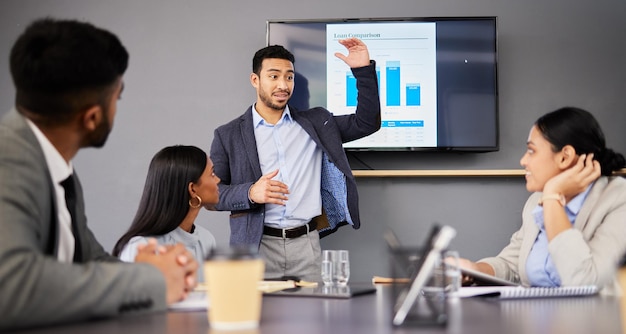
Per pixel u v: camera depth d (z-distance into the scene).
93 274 1.19
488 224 3.82
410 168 3.88
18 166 1.26
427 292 1.28
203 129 3.93
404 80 3.82
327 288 1.86
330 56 3.84
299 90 3.84
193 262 1.42
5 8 4.00
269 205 3.29
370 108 3.39
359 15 3.91
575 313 1.28
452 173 3.73
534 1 3.88
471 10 3.89
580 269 1.85
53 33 1.34
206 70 3.95
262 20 3.95
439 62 3.82
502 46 3.88
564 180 2.01
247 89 3.93
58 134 1.41
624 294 1.02
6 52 3.99
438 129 3.80
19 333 1.08
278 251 3.29
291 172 3.33
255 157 3.31
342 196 3.34
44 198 1.30
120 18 3.99
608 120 3.84
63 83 1.34
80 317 1.17
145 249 1.48
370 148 3.80
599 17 3.87
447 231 1.16
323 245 3.85
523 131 3.86
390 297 1.64
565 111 2.17
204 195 2.37
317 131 3.38
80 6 4.00
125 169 3.94
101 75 1.37
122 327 1.11
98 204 3.93
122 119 3.95
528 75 3.87
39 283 1.13
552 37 3.88
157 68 3.96
